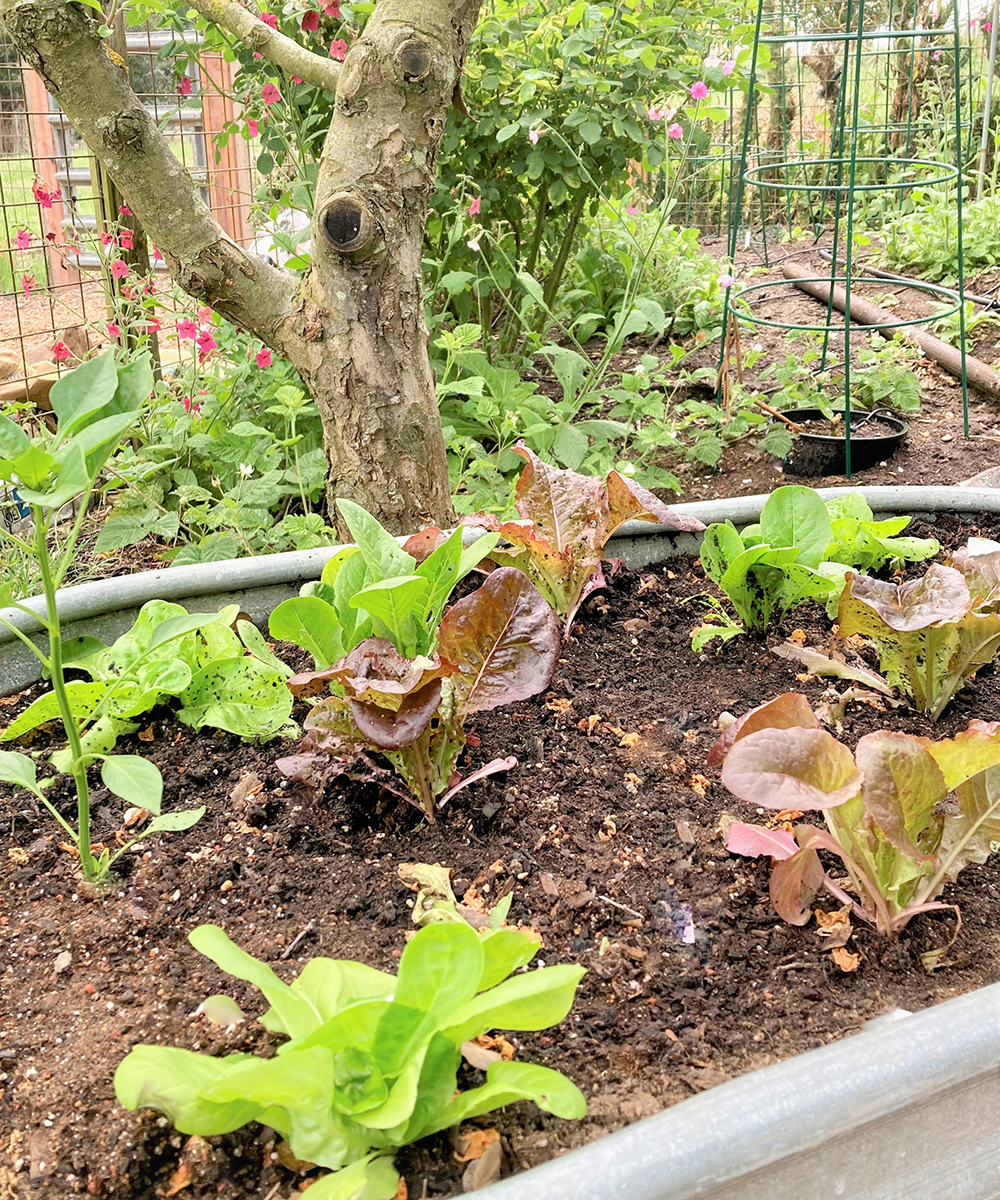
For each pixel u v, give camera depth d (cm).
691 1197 90
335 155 234
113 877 149
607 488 204
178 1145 110
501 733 181
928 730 184
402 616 152
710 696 195
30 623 196
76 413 115
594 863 151
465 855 152
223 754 178
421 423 253
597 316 404
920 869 133
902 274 602
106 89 226
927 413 421
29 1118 112
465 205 403
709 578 237
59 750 179
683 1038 123
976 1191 112
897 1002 129
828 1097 95
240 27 272
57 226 416
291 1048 96
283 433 355
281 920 141
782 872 137
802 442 369
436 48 228
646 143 387
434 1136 110
